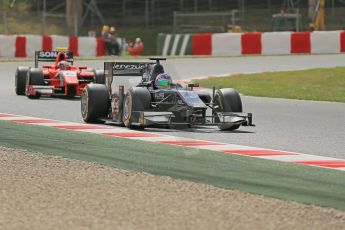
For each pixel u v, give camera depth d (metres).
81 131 42.03
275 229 21.34
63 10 177.50
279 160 33.56
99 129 42.88
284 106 59.50
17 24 160.75
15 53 117.75
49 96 64.19
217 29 166.12
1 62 105.25
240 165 32.03
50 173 29.11
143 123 40.94
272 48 130.00
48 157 32.94
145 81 44.31
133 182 27.55
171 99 42.06
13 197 24.70
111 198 24.77
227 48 130.88
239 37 130.12
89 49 129.00
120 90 43.50
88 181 27.59
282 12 151.12
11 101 59.31
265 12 168.50
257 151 35.91
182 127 43.41
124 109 43.12
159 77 42.97
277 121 49.03
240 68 101.94
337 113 54.75
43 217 22.03
